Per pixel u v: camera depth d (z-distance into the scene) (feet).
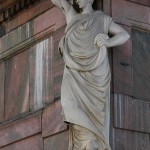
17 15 60.59
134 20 55.72
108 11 54.54
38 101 57.36
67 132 53.83
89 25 53.11
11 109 60.03
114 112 53.21
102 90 51.78
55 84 55.77
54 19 56.90
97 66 51.98
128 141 53.47
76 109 51.57
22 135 58.08
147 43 56.29
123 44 54.65
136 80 54.95
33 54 58.59
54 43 56.54
